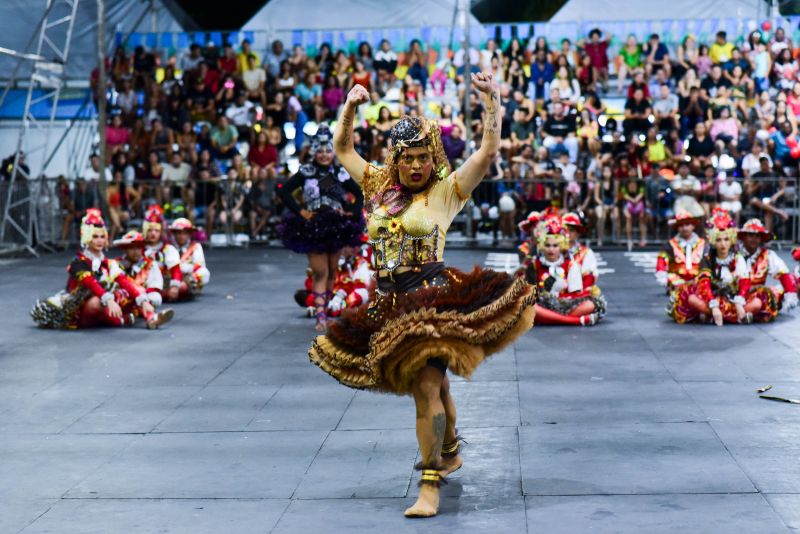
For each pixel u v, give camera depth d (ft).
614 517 15.15
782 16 71.77
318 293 33.27
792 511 15.19
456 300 15.71
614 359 27.53
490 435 19.95
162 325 34.47
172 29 75.41
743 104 65.77
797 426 20.12
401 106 66.39
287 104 68.03
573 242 34.06
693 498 15.89
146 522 15.52
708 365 26.43
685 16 73.97
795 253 34.76
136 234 36.37
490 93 16.03
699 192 59.06
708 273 33.22
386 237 16.30
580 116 65.51
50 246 61.00
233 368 27.22
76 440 20.31
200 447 19.60
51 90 70.64
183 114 68.59
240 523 15.40
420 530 14.93
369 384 16.24
